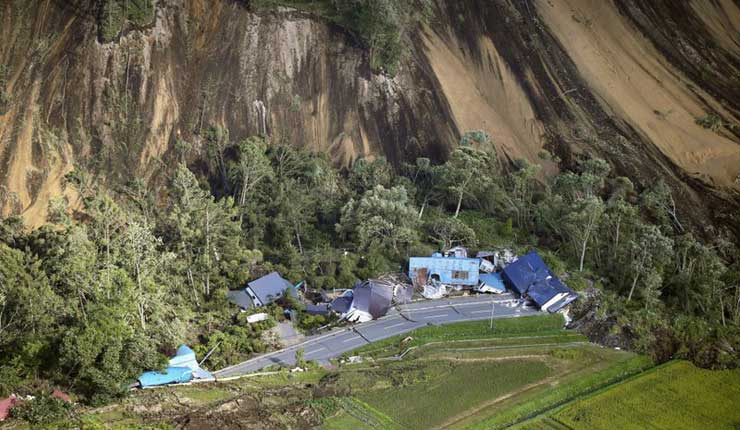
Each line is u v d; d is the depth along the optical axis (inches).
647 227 4156.0
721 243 4628.4
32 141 4338.1
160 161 4512.8
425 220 4557.1
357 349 3555.6
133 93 4626.0
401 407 3164.4
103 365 2910.9
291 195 4414.4
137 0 4768.7
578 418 3213.6
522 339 3757.4
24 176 4237.2
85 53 4628.4
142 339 3051.2
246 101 4832.7
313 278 3993.6
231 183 4507.9
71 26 4704.7
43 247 3560.5
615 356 3720.5
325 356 3486.7
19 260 3208.7
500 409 3203.7
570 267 4301.2
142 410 2947.8
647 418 3262.8
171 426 2854.3
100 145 4439.0
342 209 4281.5
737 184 4985.2
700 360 3752.5
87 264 3245.6
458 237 4394.7
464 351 3617.1
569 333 3850.9
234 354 3415.4
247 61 4936.0
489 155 4758.9
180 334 3302.2
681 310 4094.5
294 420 3006.9
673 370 3671.3
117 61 4660.4
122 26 4717.0
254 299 3786.9
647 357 3745.1
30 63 4559.5
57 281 3262.8
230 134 4731.8
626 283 4195.4
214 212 3863.2
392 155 4913.9
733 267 4436.5
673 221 4719.5
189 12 4960.6
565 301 4001.0
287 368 3358.8
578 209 4288.9
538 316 3919.8
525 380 3437.5
